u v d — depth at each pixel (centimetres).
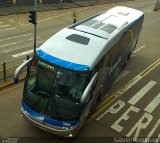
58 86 1159
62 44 1269
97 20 1652
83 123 1345
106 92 1706
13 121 1393
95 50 1267
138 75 2033
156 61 2333
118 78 1950
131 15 1981
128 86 1855
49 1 4088
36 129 1356
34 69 1216
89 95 1186
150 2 5444
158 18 4084
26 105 1225
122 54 1820
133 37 2038
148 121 1504
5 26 2842
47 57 1184
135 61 2283
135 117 1528
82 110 1167
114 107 1598
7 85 1658
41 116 1189
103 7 4438
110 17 1770
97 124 1437
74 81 1151
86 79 1146
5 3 3575
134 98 1717
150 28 3422
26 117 1246
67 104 1155
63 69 1148
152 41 2872
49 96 1166
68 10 3906
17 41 2438
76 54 1213
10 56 2094
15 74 1192
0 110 1463
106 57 1380
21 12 3419
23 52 2195
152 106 1652
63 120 1160
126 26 1720
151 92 1809
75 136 1328
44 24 3083
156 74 2080
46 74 1181
